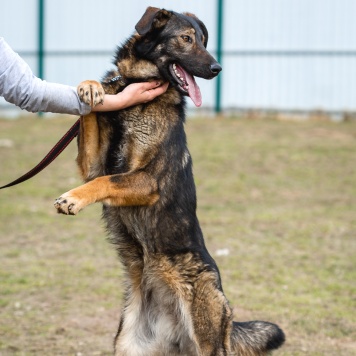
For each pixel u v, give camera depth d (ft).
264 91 81.00
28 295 28.71
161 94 20.52
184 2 79.97
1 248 35.09
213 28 80.18
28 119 79.97
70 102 17.72
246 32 80.07
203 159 57.88
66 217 41.55
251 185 50.11
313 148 63.16
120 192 19.16
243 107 81.66
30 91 16.97
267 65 80.43
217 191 48.16
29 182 49.75
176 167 20.42
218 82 81.35
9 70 16.66
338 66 79.25
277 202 45.70
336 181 51.75
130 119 20.04
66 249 35.27
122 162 20.34
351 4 77.92
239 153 60.49
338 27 78.59
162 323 21.16
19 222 39.88
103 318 26.63
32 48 81.46
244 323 21.33
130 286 21.25
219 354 20.02
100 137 20.22
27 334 24.88
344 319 26.68
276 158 58.90
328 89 79.92
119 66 21.07
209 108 82.12
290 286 30.14
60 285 29.96
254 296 28.81
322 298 28.84
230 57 80.94
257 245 36.17
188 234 20.45
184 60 20.76
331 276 31.58
